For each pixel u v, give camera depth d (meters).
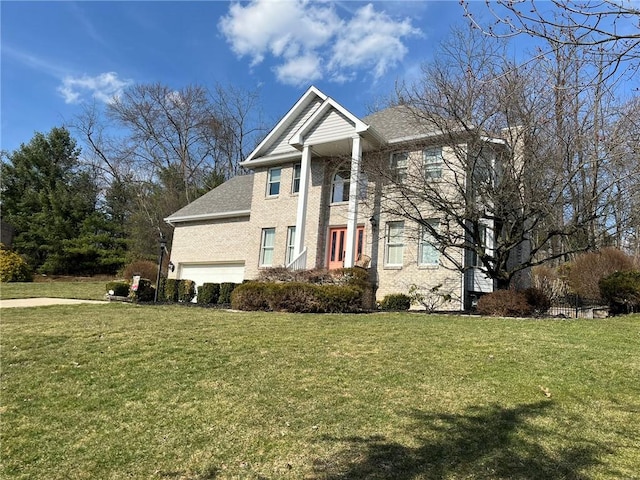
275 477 3.85
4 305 15.24
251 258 20.58
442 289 15.23
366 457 4.09
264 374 6.53
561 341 8.12
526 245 17.38
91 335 9.23
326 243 18.72
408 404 5.29
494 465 3.86
